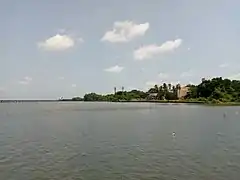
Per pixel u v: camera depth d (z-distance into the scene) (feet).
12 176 99.86
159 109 579.07
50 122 301.02
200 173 102.37
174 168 108.68
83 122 299.17
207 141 167.84
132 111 515.91
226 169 107.14
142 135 194.59
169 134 199.21
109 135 195.31
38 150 142.41
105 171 104.78
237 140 170.81
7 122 301.84
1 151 140.15
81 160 121.19
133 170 106.32
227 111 484.74
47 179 96.73
